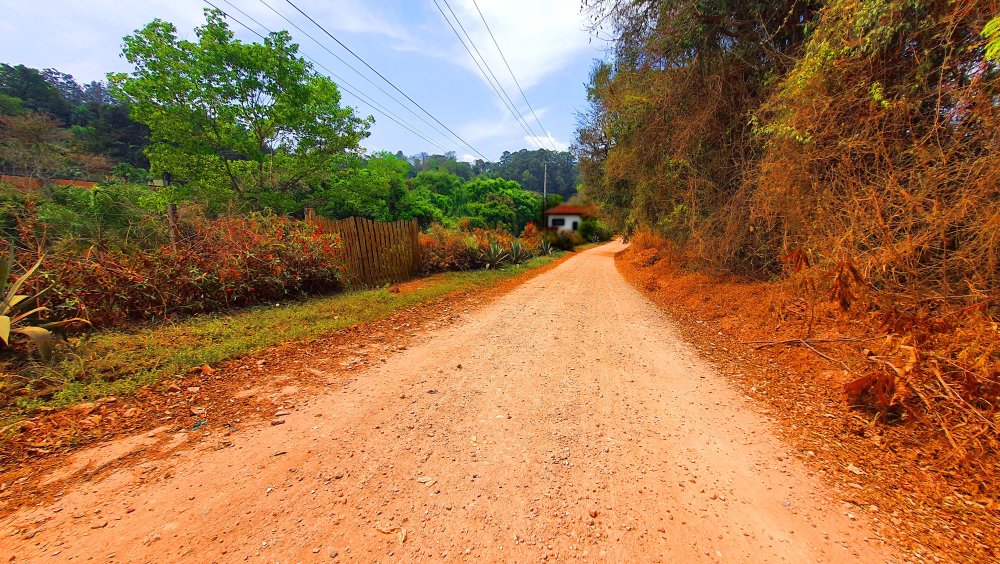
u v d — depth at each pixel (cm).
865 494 216
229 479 213
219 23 1616
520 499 205
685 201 924
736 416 314
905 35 421
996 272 343
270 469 223
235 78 1670
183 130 1633
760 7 679
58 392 296
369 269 945
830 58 481
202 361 375
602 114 1422
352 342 480
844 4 469
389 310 652
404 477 220
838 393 342
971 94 370
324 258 749
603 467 237
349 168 2259
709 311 705
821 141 505
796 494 216
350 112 2078
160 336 437
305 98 1833
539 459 244
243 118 1745
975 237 356
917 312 372
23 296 385
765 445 270
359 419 287
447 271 1282
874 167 459
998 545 175
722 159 822
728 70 764
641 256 1647
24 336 368
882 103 430
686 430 289
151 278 516
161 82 1556
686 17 743
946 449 248
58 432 250
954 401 264
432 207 3553
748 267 797
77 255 488
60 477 209
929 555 171
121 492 199
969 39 378
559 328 593
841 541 180
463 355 446
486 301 803
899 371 288
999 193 346
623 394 353
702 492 216
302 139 1888
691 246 967
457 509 195
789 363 429
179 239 608
